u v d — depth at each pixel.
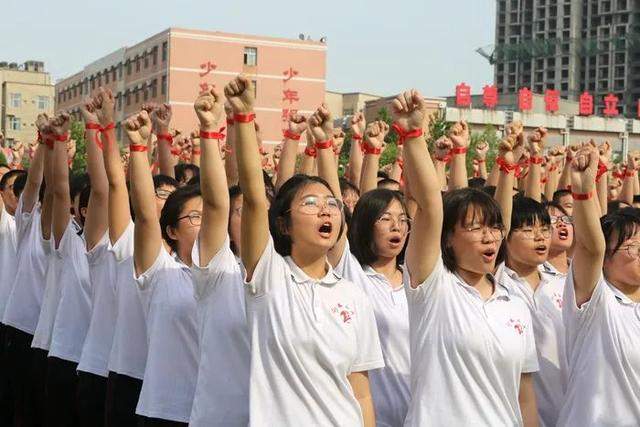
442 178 8.55
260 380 5.11
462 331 5.33
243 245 5.14
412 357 5.54
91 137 7.31
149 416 6.30
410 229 6.07
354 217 6.47
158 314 6.38
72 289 8.17
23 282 9.44
